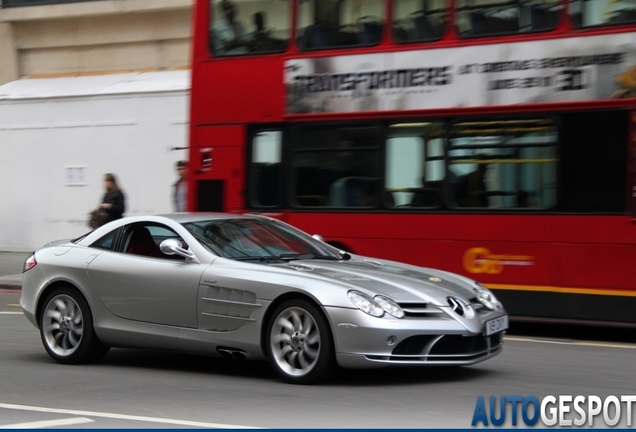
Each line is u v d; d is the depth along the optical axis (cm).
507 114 1211
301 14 1352
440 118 1255
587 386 853
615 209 1147
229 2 1409
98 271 957
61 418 729
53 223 2448
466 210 1238
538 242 1191
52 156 2442
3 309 1569
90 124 2389
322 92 1334
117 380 897
